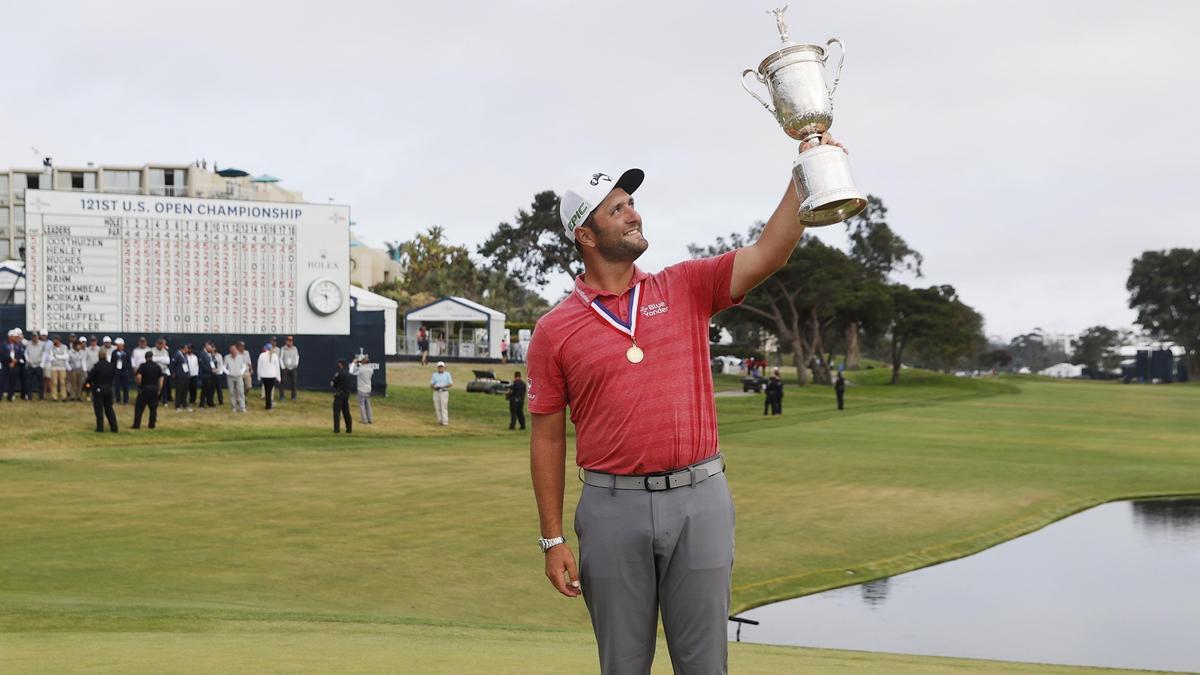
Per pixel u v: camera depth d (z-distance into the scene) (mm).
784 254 3305
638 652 3375
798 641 10031
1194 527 17547
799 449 29016
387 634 7332
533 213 85312
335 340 38062
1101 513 19203
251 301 34688
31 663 5320
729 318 79625
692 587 3305
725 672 3418
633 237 3348
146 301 33562
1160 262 121375
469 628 8047
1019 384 92250
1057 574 13516
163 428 27844
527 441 30391
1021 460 26984
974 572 13672
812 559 13953
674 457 3281
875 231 95438
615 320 3326
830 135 3223
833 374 94438
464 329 68562
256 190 90500
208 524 14438
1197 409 55188
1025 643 10062
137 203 33375
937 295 82812
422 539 13734
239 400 31938
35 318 32562
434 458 24641
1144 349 108375
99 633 6957
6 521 14344
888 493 20109
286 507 16266
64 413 28656
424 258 105688
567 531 14516
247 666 5246
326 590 10594
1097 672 6516
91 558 11633
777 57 3270
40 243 32531
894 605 11742
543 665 5477
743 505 18141
